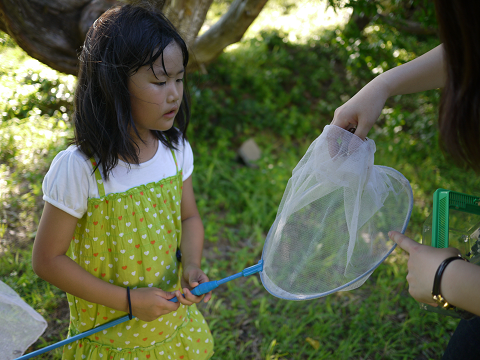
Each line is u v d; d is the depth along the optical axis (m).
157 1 2.04
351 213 1.24
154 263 1.40
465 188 4.19
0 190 3.02
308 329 2.54
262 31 6.94
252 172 4.37
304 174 1.26
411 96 6.03
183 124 1.53
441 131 1.00
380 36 3.51
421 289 1.04
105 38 1.21
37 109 3.51
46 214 1.25
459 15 0.87
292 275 1.27
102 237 1.33
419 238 3.45
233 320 2.55
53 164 1.24
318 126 5.54
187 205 1.63
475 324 1.30
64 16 2.44
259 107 5.32
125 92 1.22
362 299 2.80
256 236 3.47
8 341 1.50
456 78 0.94
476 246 1.27
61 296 2.46
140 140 1.35
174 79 1.25
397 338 2.50
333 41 3.87
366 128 1.27
